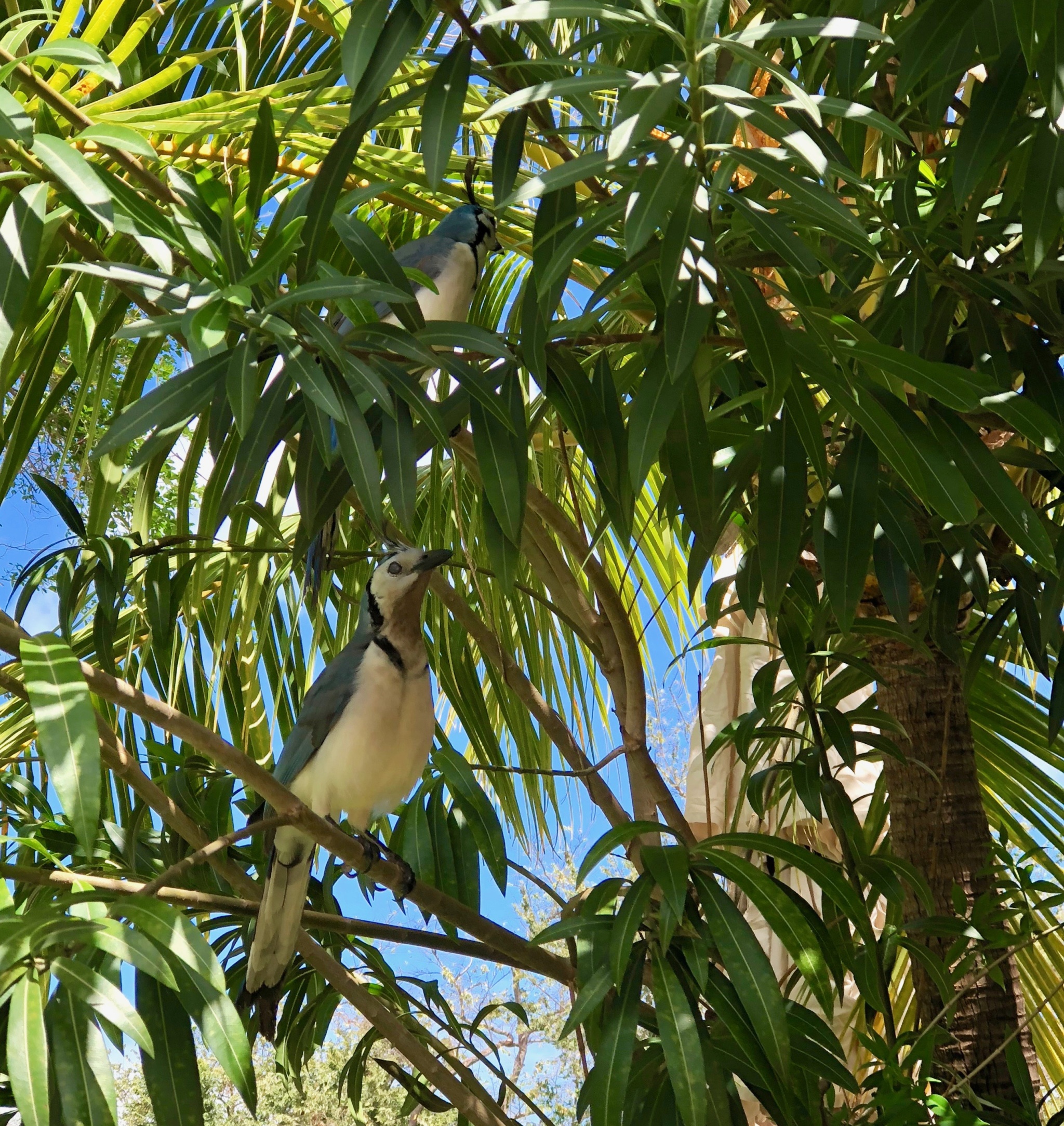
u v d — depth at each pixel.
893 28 2.41
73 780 1.69
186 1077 2.00
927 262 2.37
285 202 2.16
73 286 2.93
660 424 2.05
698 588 2.30
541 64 1.93
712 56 1.86
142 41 3.20
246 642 3.47
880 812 3.82
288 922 2.71
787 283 2.29
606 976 2.22
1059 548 2.41
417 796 2.97
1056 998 4.37
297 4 2.79
